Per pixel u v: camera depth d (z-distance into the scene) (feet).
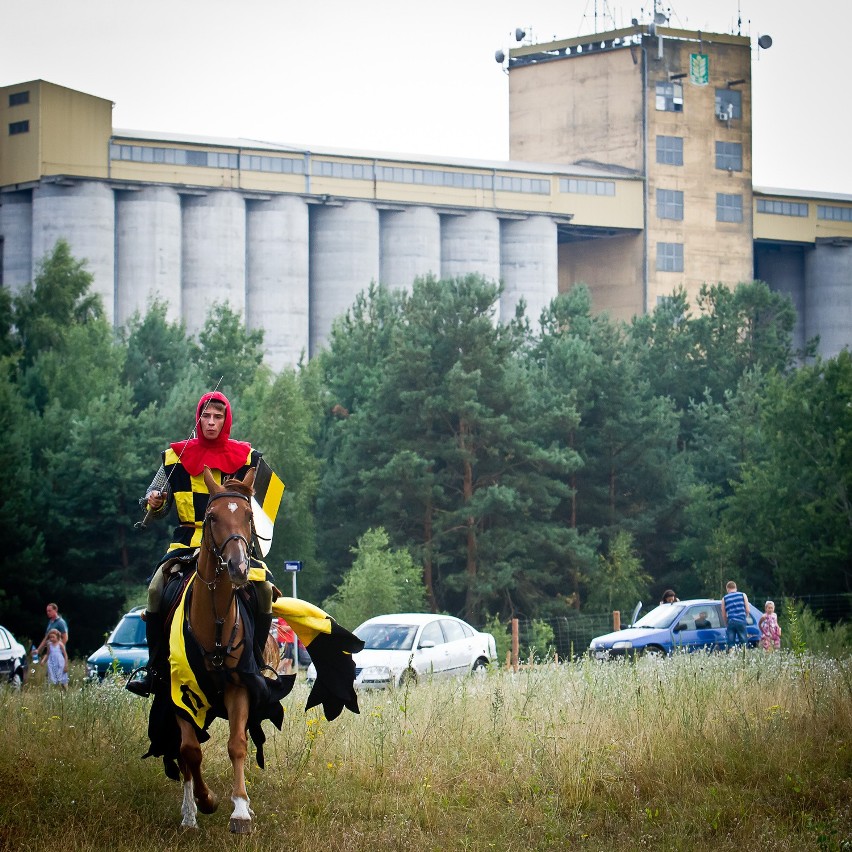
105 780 63.16
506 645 251.80
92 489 288.30
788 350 472.85
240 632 55.21
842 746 68.18
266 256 644.27
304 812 60.49
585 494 350.02
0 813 57.98
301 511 308.19
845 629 180.86
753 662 93.86
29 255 629.51
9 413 308.60
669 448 374.02
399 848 55.36
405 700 75.92
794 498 289.12
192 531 58.95
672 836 55.72
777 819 58.08
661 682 80.89
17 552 283.18
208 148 635.25
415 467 312.71
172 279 626.23
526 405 334.65
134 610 161.89
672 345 448.65
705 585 315.99
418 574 275.18
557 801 60.70
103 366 374.22
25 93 616.80
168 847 54.29
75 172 615.16
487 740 71.51
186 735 54.90
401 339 334.24
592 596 316.60
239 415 346.33
